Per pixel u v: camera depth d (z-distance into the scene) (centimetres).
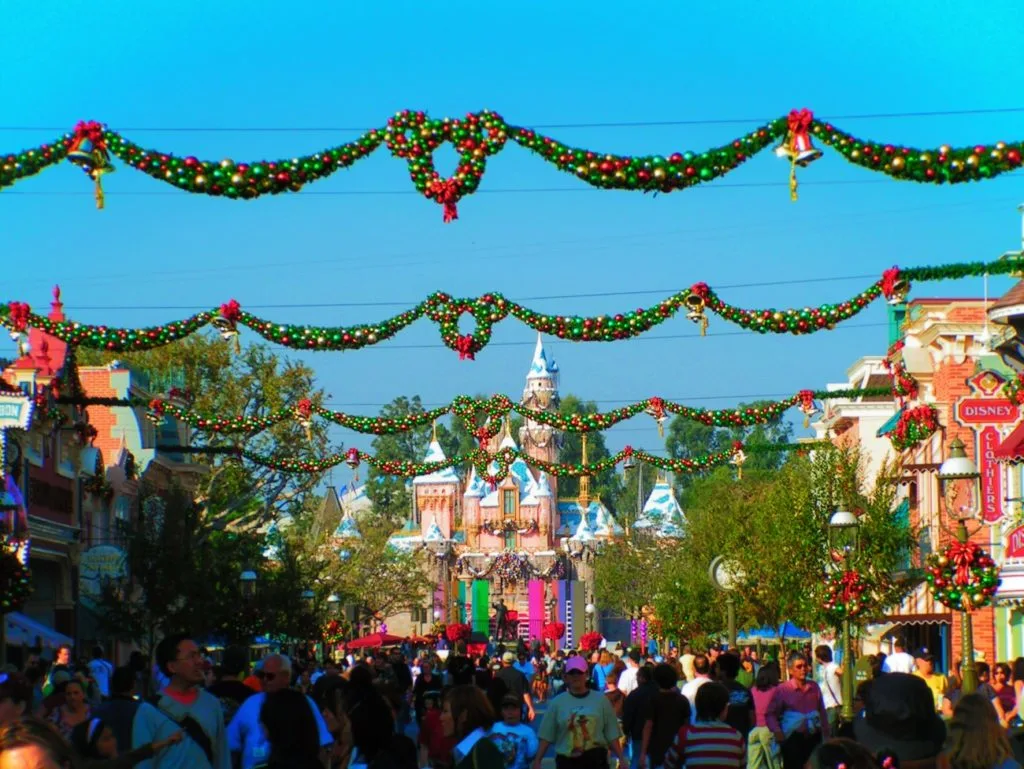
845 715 2448
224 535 5494
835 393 3384
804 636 5775
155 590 4697
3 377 3250
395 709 1847
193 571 4731
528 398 16950
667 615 6212
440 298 2428
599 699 1678
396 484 17912
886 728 927
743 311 2327
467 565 15562
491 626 15412
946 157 1694
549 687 6988
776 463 11325
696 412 3259
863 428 5669
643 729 1934
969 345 4406
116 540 5119
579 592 14838
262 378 6303
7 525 3195
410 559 9256
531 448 16750
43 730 570
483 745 1266
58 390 3566
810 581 4194
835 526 3080
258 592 4916
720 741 1562
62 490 4541
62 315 4031
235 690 1655
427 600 15138
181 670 1263
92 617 4878
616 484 19375
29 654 4072
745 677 3631
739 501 5250
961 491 3338
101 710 1352
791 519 4259
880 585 4088
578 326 2353
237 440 6225
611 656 3656
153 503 5478
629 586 9844
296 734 1241
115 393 5394
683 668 3036
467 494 15938
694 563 5947
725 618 5647
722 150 1708
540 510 15800
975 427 3497
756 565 4303
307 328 2453
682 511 16162
